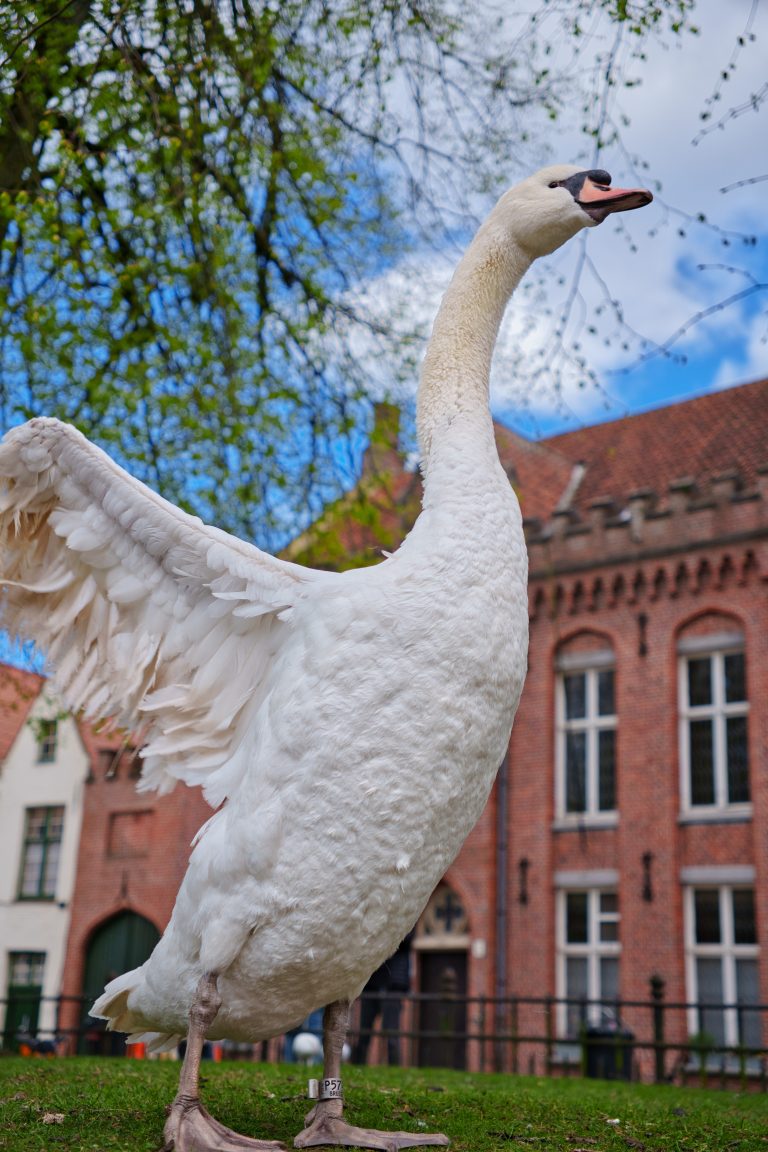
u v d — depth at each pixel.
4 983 25.98
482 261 4.50
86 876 25.48
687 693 19.33
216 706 4.03
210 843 3.68
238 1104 4.86
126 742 4.40
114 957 24.81
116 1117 4.27
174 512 3.88
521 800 20.36
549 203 4.51
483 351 4.37
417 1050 19.42
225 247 10.33
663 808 18.73
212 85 9.46
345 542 13.44
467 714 3.64
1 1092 4.98
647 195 4.47
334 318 11.19
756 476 19.28
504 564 3.80
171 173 9.55
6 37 7.54
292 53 9.77
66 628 4.25
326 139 10.40
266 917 3.57
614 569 20.23
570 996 19.20
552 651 20.62
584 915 19.44
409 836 3.60
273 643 3.92
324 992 3.83
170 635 4.06
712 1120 5.35
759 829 17.64
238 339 10.71
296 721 3.59
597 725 20.17
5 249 8.03
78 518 4.02
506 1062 18.66
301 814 3.55
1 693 26.50
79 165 8.54
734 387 23.62
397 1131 4.37
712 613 19.16
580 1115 5.14
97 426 9.74
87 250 8.95
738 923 17.81
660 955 18.11
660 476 22.09
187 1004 3.83
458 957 20.23
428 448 4.18
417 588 3.67
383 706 3.58
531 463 24.06
